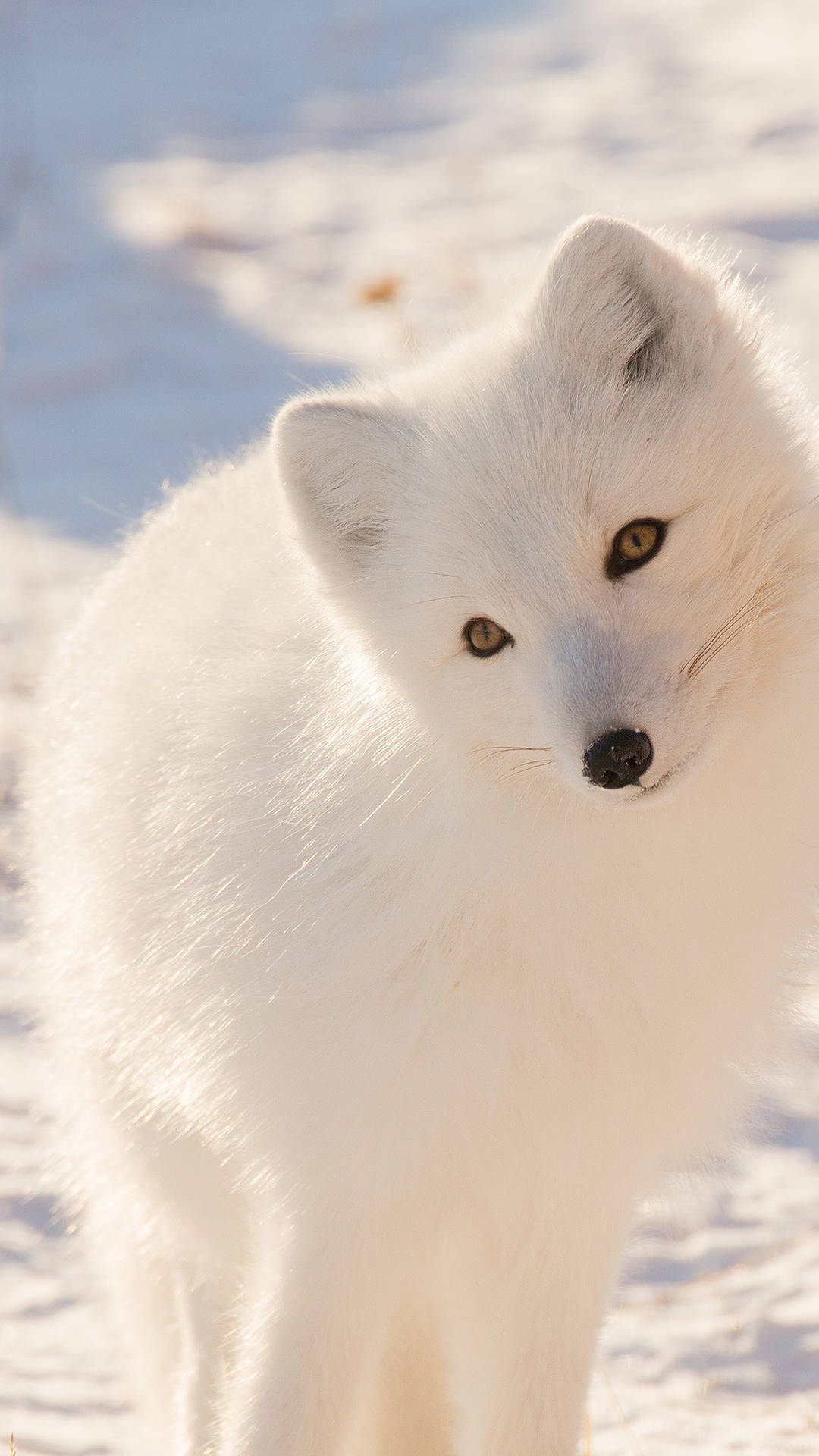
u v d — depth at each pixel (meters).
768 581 5.54
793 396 5.81
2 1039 10.75
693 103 34.38
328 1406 6.11
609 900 5.69
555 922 5.69
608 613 5.39
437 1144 5.97
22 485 20.30
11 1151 9.55
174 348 24.70
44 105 38.41
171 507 7.96
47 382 23.64
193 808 6.28
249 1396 6.08
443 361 6.45
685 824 5.62
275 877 5.97
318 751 5.94
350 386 6.91
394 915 5.71
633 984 5.82
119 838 6.73
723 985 5.99
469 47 41.03
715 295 5.57
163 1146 7.05
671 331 5.55
